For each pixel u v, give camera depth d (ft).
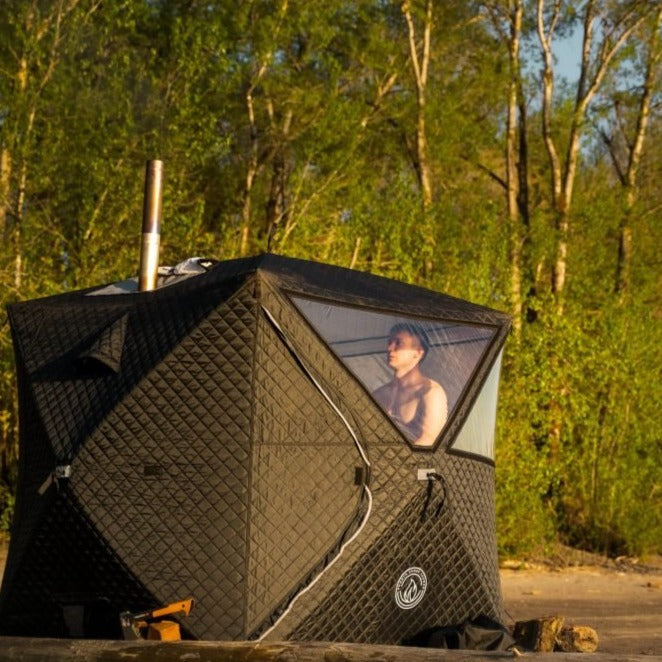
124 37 108.88
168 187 91.50
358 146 131.85
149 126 97.04
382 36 142.41
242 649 33.32
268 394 36.24
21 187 90.68
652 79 145.38
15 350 40.73
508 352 92.38
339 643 33.94
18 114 90.53
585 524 97.09
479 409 41.57
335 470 36.78
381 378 38.40
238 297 36.50
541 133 160.15
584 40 145.18
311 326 37.24
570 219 134.92
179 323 37.14
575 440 99.35
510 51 146.20
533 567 86.48
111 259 88.94
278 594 35.50
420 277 94.27
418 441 38.70
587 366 97.50
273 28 119.65
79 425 36.88
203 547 35.27
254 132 129.18
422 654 33.17
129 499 35.91
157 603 35.27
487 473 41.78
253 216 132.26
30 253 89.40
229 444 35.68
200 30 104.58
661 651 50.67
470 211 113.39
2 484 85.05
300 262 41.19
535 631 40.60
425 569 38.63
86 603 36.55
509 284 94.63
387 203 98.02
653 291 132.98
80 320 39.81
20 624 38.14
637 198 143.02
